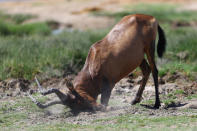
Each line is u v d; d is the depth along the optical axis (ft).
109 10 451.12
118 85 158.71
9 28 321.11
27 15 432.66
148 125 109.40
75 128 109.40
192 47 197.67
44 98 139.85
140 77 166.20
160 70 169.68
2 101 139.44
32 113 126.72
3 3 541.34
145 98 142.51
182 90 147.43
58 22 391.24
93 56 126.93
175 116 117.91
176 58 190.80
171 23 370.94
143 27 129.18
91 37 235.40
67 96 122.42
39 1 553.23
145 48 130.11
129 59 126.82
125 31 127.85
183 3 503.20
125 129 105.70
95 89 127.03
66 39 225.35
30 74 167.73
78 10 463.83
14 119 120.88
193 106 127.75
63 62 176.24
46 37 246.06
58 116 122.93
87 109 126.00
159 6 473.67
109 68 125.90
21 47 191.42
